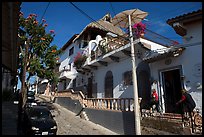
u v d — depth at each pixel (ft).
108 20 78.13
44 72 53.26
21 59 50.65
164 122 28.04
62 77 83.97
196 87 28.43
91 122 46.19
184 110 27.09
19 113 37.04
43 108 39.09
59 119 48.19
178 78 34.47
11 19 18.43
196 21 30.09
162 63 34.76
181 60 31.40
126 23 39.14
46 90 130.21
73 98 63.05
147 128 30.53
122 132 35.35
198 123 24.86
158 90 34.58
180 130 25.44
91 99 50.60
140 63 41.93
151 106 34.53
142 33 39.50
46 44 54.60
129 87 44.34
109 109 41.32
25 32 53.06
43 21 54.95
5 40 24.07
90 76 64.75
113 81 51.29
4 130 31.58
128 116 34.60
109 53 48.47
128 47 41.68
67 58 93.15
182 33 31.68
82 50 73.72
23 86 40.40
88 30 71.10
